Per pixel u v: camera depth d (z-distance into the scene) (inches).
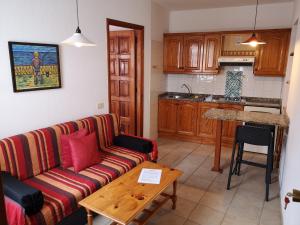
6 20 89.1
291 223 79.4
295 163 86.6
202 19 199.0
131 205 75.9
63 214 81.2
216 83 201.9
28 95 100.2
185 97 201.9
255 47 173.0
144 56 169.2
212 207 108.3
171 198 104.7
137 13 155.9
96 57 130.3
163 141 198.8
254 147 173.0
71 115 120.8
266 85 185.0
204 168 147.9
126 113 178.2
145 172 97.9
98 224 96.3
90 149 107.1
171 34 195.3
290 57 153.3
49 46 105.0
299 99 91.0
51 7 104.0
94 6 124.6
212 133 188.4
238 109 175.6
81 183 92.3
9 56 91.5
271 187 126.8
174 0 171.8
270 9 175.5
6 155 87.7
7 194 76.0
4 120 93.4
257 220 100.1
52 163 102.7
